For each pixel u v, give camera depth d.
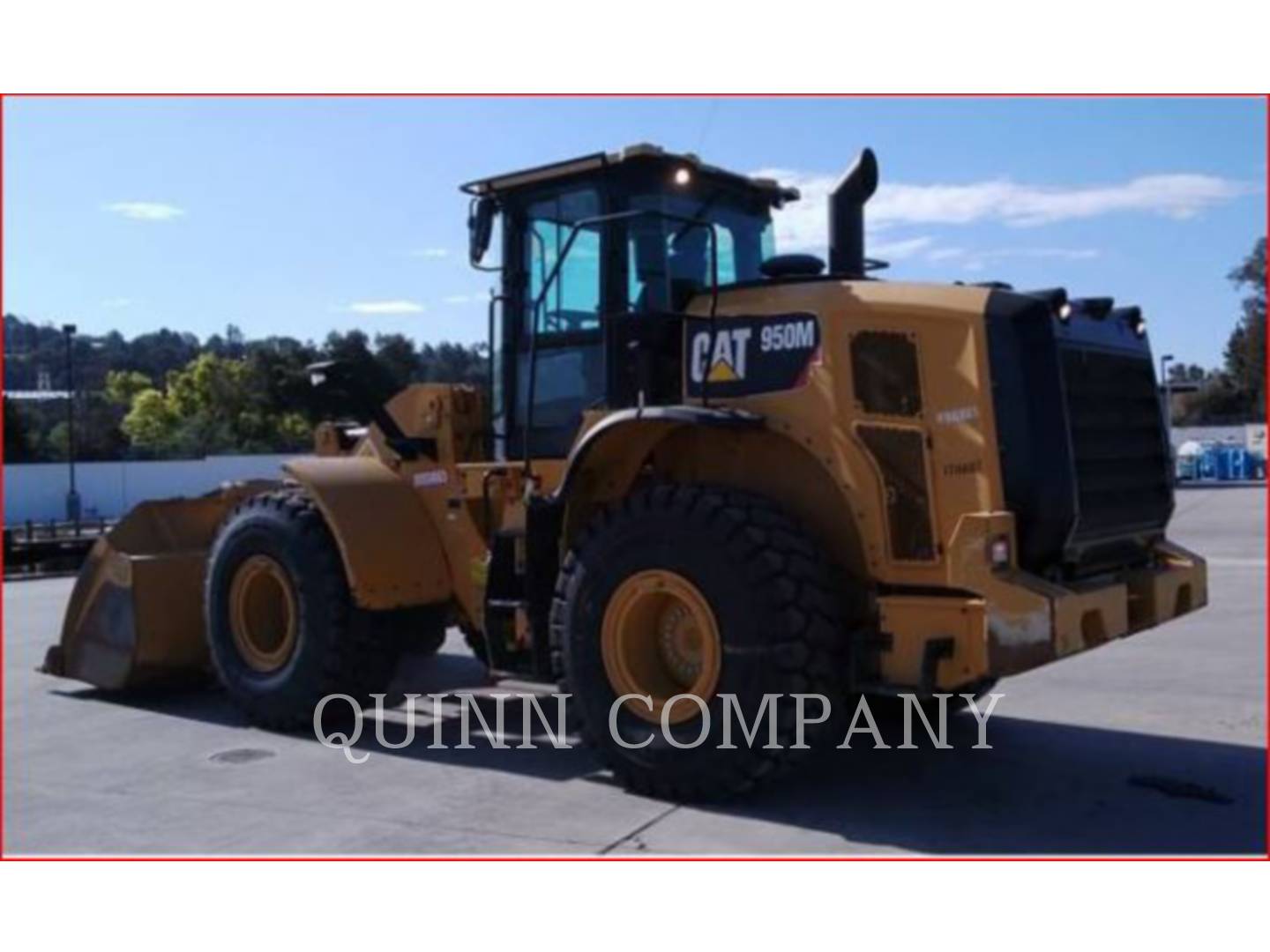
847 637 5.43
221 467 40.16
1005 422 5.23
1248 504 29.94
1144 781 5.89
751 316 5.76
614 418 5.65
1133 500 5.98
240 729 7.31
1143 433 6.18
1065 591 5.05
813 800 5.61
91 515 38.59
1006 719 7.27
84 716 7.76
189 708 7.98
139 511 8.45
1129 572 5.93
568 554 5.87
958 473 5.28
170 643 8.09
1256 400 65.06
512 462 6.90
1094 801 5.59
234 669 7.35
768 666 5.19
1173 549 6.43
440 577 7.11
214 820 5.44
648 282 6.38
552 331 6.70
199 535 8.70
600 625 5.67
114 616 8.16
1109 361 5.89
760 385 5.70
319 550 7.02
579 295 6.60
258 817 5.47
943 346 5.34
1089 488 5.55
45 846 5.07
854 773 6.07
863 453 5.42
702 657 5.48
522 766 6.31
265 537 7.19
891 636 5.30
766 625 5.20
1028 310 5.30
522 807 5.55
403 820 5.38
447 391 7.26
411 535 7.07
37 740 7.10
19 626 13.05
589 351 6.54
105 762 6.55
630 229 6.46
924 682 5.15
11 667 9.77
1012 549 5.12
